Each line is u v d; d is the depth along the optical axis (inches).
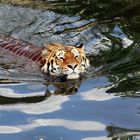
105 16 959.6
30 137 520.7
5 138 520.1
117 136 522.6
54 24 923.4
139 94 633.6
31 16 956.0
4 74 716.0
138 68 730.8
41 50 796.6
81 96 632.4
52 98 625.0
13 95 636.7
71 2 1026.7
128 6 1010.1
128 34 881.5
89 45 837.8
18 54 794.8
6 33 892.6
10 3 1016.2
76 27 910.4
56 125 549.6
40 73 727.7
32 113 580.4
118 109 589.0
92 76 707.4
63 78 706.8
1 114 577.6
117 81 682.8
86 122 556.7
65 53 728.3
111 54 794.2
